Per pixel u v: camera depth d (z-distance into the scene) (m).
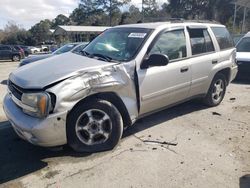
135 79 4.48
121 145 4.52
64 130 3.88
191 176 3.70
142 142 4.63
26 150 4.39
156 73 4.73
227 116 5.87
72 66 4.18
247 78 9.69
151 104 4.82
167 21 5.50
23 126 3.79
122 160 4.07
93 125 4.20
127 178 3.65
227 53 6.38
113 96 4.32
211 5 51.22
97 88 4.05
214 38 6.12
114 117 4.29
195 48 5.60
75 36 51.31
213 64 5.96
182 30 5.41
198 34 5.74
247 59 9.39
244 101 7.04
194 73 5.48
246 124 5.45
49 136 3.79
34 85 3.82
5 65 23.61
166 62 4.46
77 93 3.88
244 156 4.20
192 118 5.71
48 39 72.06
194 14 54.06
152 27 5.02
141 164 3.97
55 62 4.49
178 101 5.44
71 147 4.20
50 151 4.33
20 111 4.00
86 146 4.20
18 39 68.19
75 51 5.42
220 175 3.72
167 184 3.53
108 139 4.32
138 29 5.09
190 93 5.59
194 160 4.08
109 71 4.20
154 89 4.76
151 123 5.43
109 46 4.98
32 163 4.02
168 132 5.03
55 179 3.65
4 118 5.99
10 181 3.62
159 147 4.46
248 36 10.81
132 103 4.50
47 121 3.72
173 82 5.07
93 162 4.02
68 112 3.85
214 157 4.16
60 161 4.06
